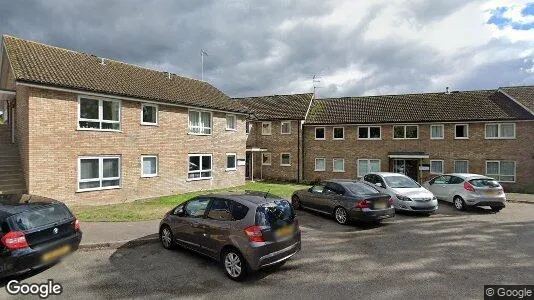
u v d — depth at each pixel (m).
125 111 15.89
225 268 6.35
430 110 24.91
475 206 13.48
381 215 10.45
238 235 6.20
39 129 12.83
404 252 7.82
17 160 13.77
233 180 22.75
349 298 5.37
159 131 17.53
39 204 6.65
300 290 5.70
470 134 23.03
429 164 24.20
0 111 23.05
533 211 13.41
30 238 6.00
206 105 20.03
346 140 26.81
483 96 24.69
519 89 24.03
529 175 21.50
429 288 5.75
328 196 11.45
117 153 15.49
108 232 8.98
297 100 30.86
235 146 22.98
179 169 18.66
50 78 13.36
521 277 6.24
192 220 7.25
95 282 6.00
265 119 29.25
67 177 13.64
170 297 5.41
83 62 16.83
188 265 6.90
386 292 5.59
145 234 8.81
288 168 28.62
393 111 26.12
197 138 19.86
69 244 6.68
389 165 25.38
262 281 6.09
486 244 8.48
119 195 15.47
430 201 12.23
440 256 7.51
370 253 7.75
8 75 16.11
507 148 22.02
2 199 7.02
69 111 13.76
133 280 6.10
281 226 6.54
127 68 19.22
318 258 7.39
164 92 18.55
